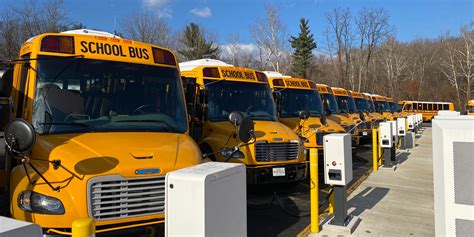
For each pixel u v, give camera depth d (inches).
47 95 181.5
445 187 101.4
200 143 313.3
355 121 653.9
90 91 191.8
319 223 242.1
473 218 98.0
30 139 145.0
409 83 2871.6
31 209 145.1
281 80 461.1
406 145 699.4
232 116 297.0
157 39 1542.8
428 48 3149.6
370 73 2805.1
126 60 206.8
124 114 194.1
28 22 1075.9
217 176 105.4
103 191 147.6
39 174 147.5
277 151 306.0
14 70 207.0
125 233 148.4
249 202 303.0
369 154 624.1
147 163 159.0
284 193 336.2
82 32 245.8
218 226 105.1
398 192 335.0
